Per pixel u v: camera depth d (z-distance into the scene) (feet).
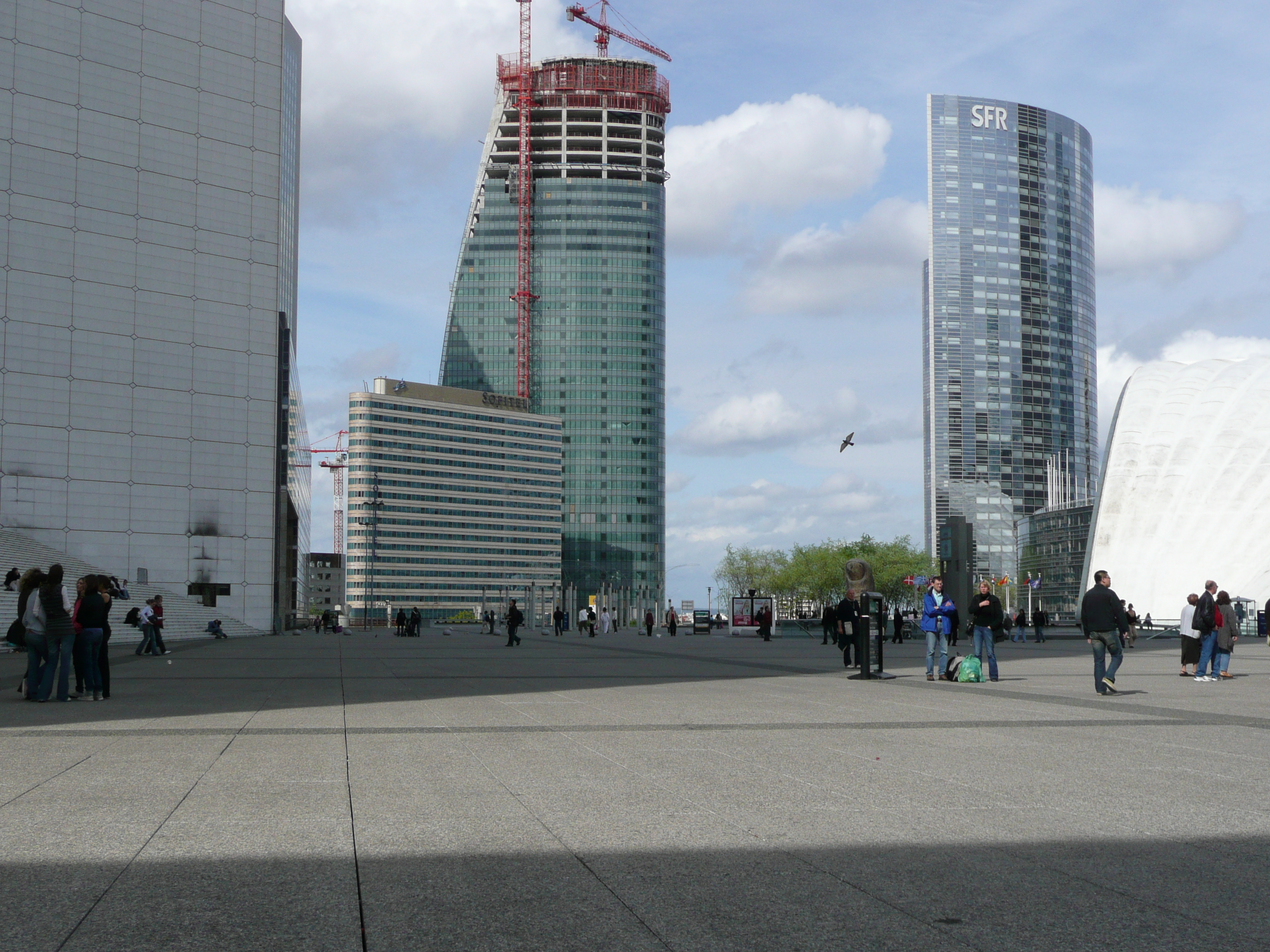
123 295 247.29
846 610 106.42
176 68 255.29
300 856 24.58
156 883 22.21
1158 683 84.33
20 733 47.96
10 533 228.02
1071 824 28.14
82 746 43.37
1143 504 336.29
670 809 30.07
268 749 42.57
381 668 103.96
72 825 27.89
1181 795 32.22
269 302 265.75
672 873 23.13
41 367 237.66
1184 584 319.88
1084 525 581.94
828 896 21.43
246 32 265.34
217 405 257.75
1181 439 342.03
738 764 38.55
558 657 131.85
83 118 243.60
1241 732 48.44
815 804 30.73
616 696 69.21
